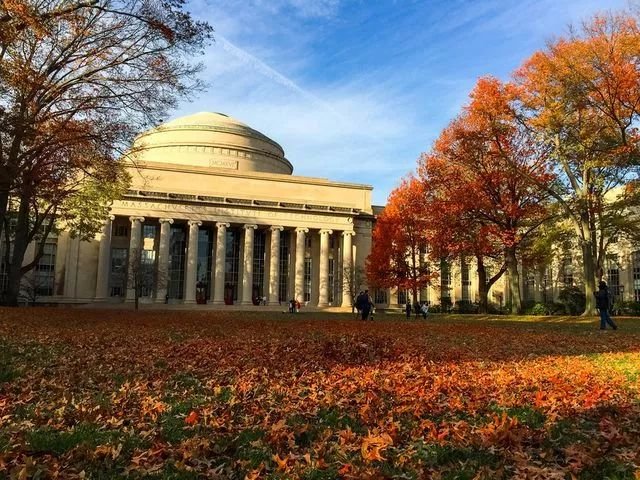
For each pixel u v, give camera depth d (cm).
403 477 414
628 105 2858
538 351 1254
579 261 5462
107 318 2570
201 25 2039
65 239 5928
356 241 7000
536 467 434
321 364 995
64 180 2930
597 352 1233
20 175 2273
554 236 3988
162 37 2059
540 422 575
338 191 7019
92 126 2288
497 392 732
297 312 4916
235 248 6512
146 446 496
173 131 7275
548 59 3031
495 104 3450
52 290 5856
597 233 4788
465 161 3747
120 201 5803
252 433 534
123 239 6103
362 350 1143
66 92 2223
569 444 495
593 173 3500
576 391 733
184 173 6297
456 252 3941
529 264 4325
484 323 2752
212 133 7319
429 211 4041
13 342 1276
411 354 1130
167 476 420
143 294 5912
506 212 3744
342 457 459
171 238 6288
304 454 470
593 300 3522
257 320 2728
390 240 5162
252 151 7450
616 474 411
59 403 662
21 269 3666
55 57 2166
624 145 2908
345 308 6244
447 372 917
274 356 1103
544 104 3212
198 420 586
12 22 1770
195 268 6019
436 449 475
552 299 6444
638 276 5694
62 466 441
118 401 670
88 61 2167
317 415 612
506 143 3694
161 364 1012
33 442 495
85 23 2044
